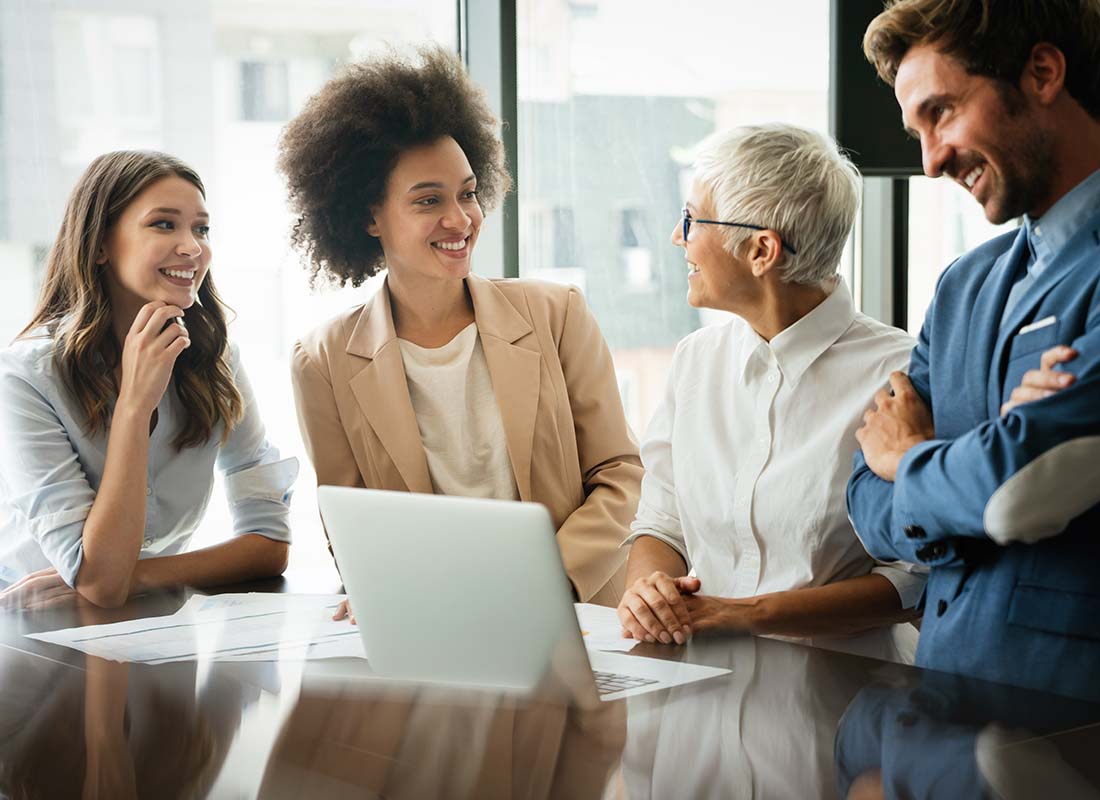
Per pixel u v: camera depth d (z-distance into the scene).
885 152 3.08
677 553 1.95
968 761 1.00
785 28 3.48
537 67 3.28
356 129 2.25
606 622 1.69
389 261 2.31
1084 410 1.26
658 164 3.41
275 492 2.32
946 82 1.35
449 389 2.26
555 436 2.27
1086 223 1.35
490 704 1.23
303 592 1.98
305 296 3.16
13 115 2.89
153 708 1.24
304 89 3.13
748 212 1.73
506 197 3.17
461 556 1.28
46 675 1.39
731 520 1.84
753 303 1.82
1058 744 1.04
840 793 0.93
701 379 1.94
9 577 2.26
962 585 1.40
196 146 3.05
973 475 1.31
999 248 1.50
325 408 2.27
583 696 1.26
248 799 0.95
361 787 0.97
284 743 1.10
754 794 0.93
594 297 3.40
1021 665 1.31
